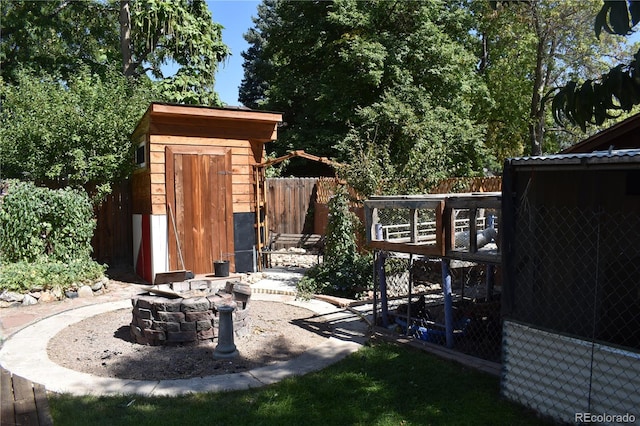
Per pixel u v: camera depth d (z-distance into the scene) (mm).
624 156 3023
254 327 6004
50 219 8438
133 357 4922
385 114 13758
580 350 3285
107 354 5031
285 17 18812
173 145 8859
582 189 3797
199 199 9117
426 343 4984
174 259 8852
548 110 20734
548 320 3771
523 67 21812
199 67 16000
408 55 16578
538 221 3783
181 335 5277
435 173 9172
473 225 4469
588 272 3799
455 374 4281
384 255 5688
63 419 3461
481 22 20516
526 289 3777
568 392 3348
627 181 3838
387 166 8812
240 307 5703
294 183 14477
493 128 22594
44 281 7555
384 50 15820
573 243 3805
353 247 8422
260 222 10359
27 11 16719
